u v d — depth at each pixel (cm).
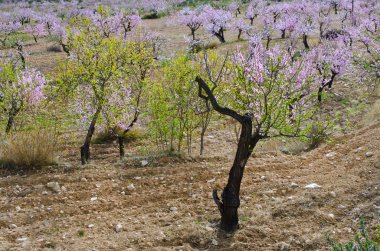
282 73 688
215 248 592
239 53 723
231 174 632
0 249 593
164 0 6131
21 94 1272
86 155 1015
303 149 1110
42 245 606
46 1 8500
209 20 3569
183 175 873
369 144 999
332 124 888
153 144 1238
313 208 696
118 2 7538
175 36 3838
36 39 4316
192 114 1073
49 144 983
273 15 4091
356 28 2642
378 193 721
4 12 6594
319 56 1862
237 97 724
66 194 791
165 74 1084
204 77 1029
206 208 724
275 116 693
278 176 868
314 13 3569
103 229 657
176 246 600
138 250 584
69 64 1056
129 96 1156
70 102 1213
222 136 1409
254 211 699
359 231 615
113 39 1084
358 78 1962
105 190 810
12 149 948
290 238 610
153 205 747
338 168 892
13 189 813
